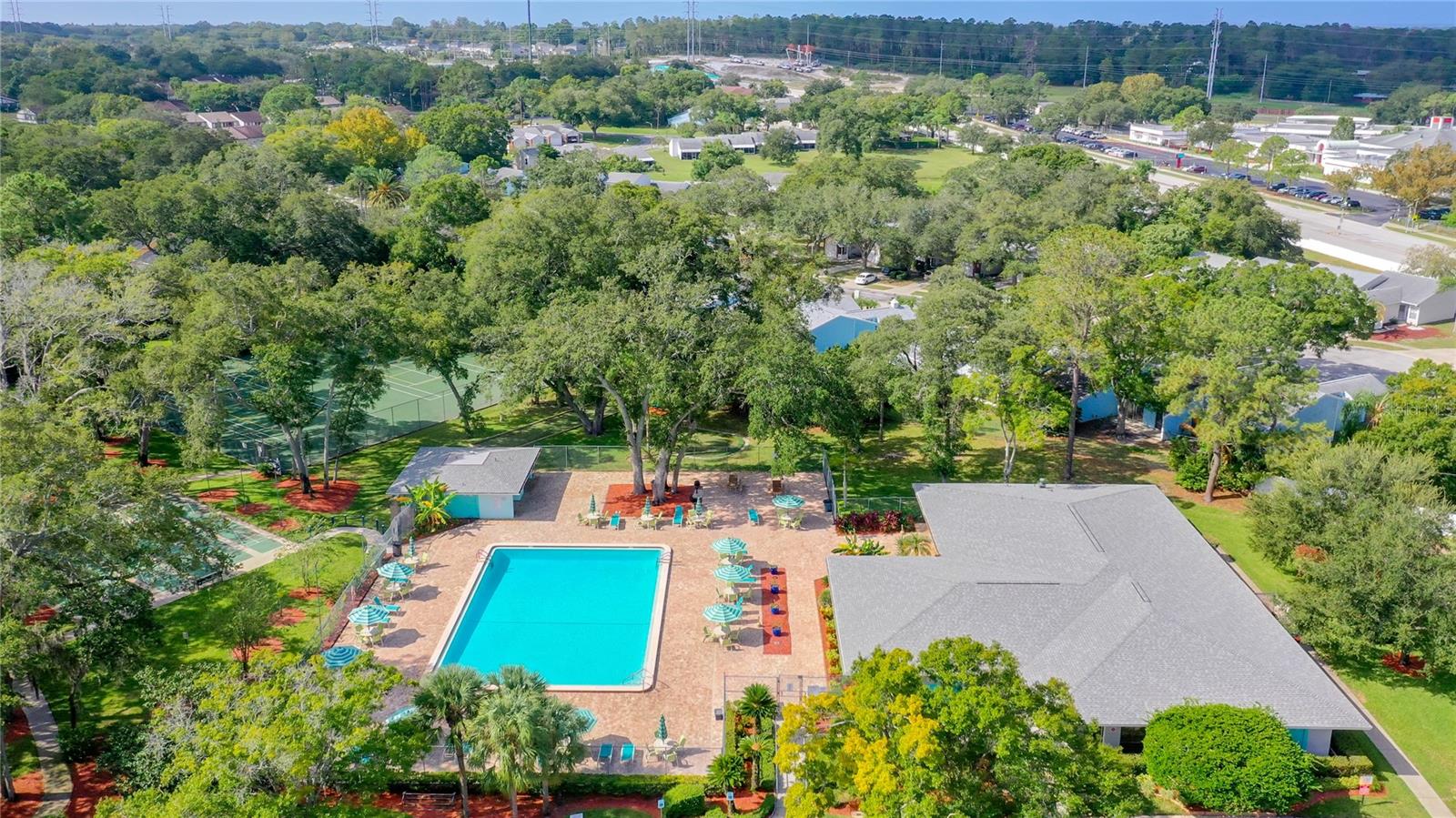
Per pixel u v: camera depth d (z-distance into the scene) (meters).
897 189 169.38
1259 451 72.19
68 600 43.62
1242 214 140.25
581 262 81.19
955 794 34.44
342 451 81.06
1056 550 54.91
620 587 61.00
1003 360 69.81
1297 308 89.00
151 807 32.00
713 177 169.00
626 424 71.12
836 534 66.56
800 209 146.50
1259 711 42.22
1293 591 54.81
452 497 68.62
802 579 61.00
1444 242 157.88
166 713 37.97
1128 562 53.59
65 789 42.69
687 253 83.75
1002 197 135.25
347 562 62.47
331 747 34.09
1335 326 87.25
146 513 45.84
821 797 35.12
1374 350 107.69
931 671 36.62
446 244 125.19
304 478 71.88
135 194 119.50
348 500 71.56
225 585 58.81
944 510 61.53
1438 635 48.00
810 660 52.81
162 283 79.69
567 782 43.50
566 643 54.94
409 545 63.59
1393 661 52.53
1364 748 45.72
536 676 40.69
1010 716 34.53
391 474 76.81
